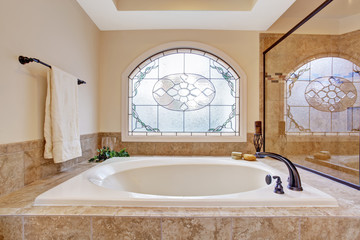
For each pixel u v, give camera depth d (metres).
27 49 1.15
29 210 0.82
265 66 2.20
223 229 0.78
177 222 0.77
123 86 2.22
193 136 2.19
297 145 1.86
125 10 1.85
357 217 0.78
